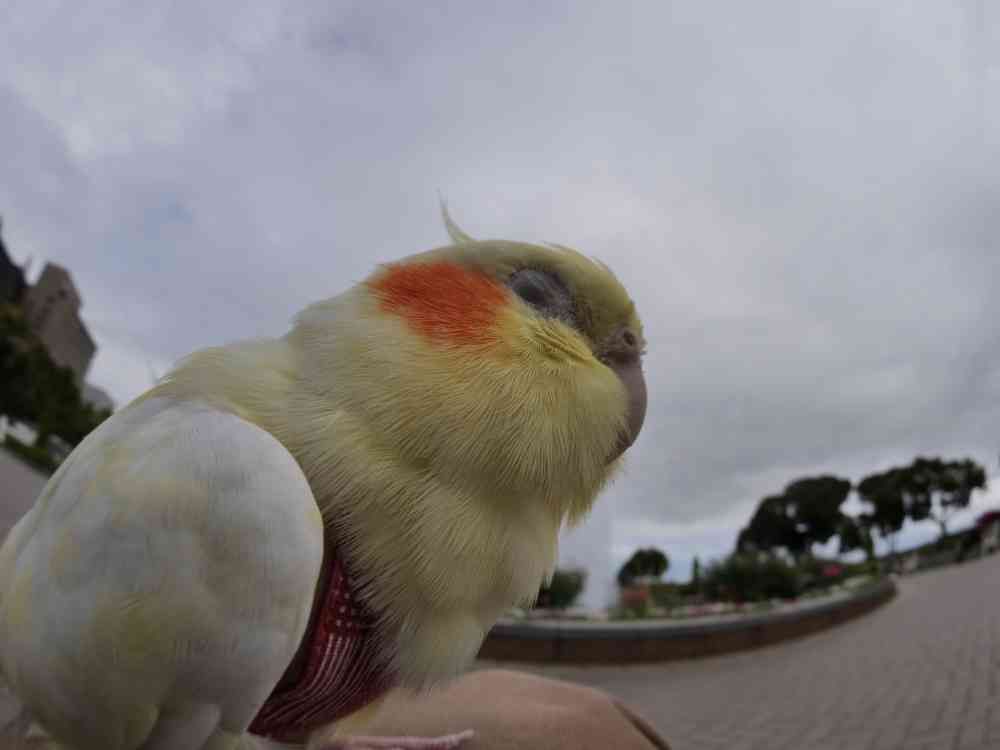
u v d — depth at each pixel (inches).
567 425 2.9
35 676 2.2
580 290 3.3
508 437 2.7
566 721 4.3
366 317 2.8
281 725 2.9
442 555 2.5
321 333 2.8
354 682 2.6
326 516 2.5
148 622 2.0
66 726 2.2
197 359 2.8
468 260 3.2
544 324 3.0
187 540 2.1
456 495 2.6
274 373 2.7
